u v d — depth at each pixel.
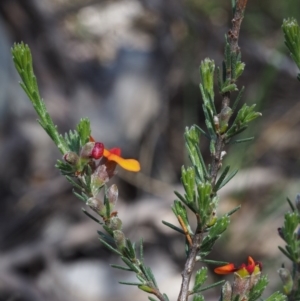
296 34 1.65
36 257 5.85
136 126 7.19
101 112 7.30
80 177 1.69
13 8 7.80
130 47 8.14
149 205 6.24
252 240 5.83
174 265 5.80
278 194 6.25
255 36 7.49
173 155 7.03
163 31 7.95
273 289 5.25
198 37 7.51
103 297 5.48
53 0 8.62
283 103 7.21
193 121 7.05
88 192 1.69
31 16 7.88
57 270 5.75
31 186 6.59
